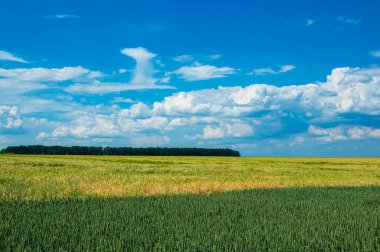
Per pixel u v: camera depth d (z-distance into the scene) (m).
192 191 21.25
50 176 29.77
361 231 10.39
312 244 9.05
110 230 10.31
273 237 9.66
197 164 54.41
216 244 9.02
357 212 13.80
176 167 45.31
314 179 31.66
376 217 12.69
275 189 22.81
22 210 13.37
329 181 29.80
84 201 16.28
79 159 68.75
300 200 17.48
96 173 34.09
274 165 54.81
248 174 35.66
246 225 11.14
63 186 22.05
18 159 62.72
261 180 29.53
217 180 28.47
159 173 35.28
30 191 19.20
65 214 12.68
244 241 9.22
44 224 10.84
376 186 25.92
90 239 9.25
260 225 11.23
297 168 47.47
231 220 12.19
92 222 11.30
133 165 48.97
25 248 8.37
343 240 9.54
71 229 10.35
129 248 8.69
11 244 8.69
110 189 21.05
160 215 12.77
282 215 13.13
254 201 16.81
